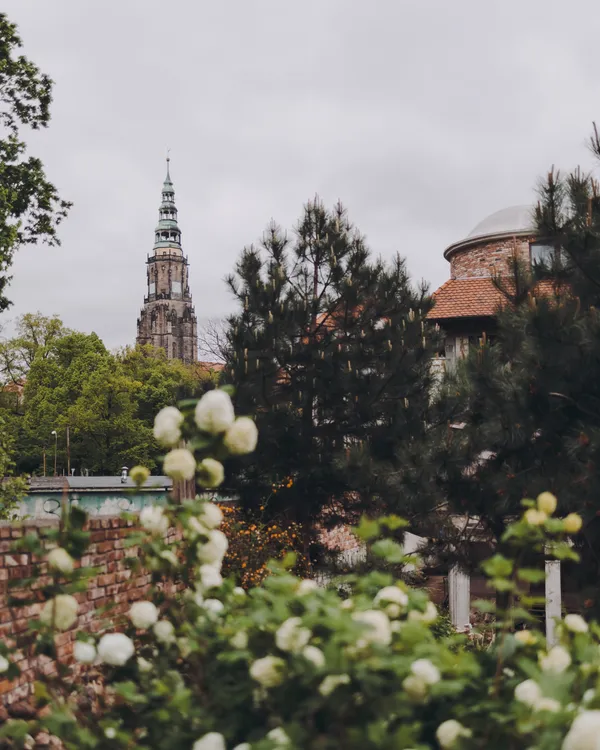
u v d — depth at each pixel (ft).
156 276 490.49
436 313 69.56
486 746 8.72
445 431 39.50
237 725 9.84
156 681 10.80
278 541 48.52
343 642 9.05
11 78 65.82
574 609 48.52
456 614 63.52
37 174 65.67
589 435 30.07
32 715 15.25
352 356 51.16
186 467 11.01
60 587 11.04
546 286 34.91
